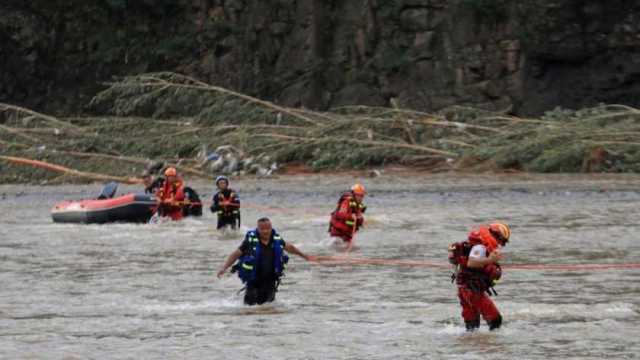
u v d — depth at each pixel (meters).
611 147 98.88
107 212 71.62
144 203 72.62
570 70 128.38
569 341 33.91
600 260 50.97
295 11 139.12
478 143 105.25
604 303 40.09
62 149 108.00
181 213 73.06
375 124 108.38
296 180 99.25
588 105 126.81
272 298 41.03
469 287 35.25
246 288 41.12
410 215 73.00
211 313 39.62
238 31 140.62
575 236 60.09
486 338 34.56
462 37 131.88
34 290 45.25
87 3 144.38
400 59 134.00
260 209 79.12
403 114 113.19
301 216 74.06
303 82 137.50
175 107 116.12
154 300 42.47
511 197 82.62
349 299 42.12
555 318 37.44
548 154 98.19
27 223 74.00
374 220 69.94
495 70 130.25
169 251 57.66
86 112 139.62
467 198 82.81
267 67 139.88
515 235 60.88
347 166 104.06
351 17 138.00
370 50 136.50
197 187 96.62
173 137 108.81
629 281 44.91
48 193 95.56
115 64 141.88
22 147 108.94
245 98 111.81
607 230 62.59
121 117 130.12
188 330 36.59
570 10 126.75
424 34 133.88
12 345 34.66
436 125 108.81
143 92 124.88
